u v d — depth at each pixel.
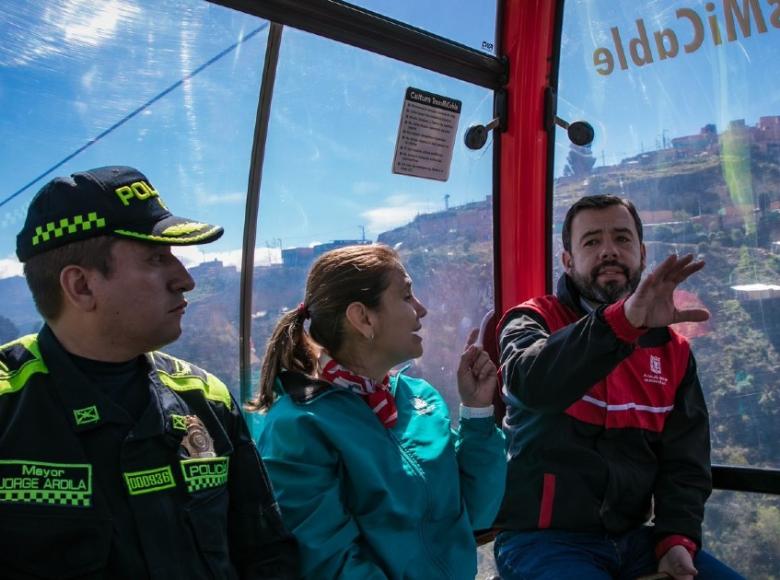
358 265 1.77
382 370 1.83
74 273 1.22
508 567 2.29
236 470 1.45
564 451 2.24
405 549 1.66
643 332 1.82
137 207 1.25
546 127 2.98
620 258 2.35
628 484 2.25
